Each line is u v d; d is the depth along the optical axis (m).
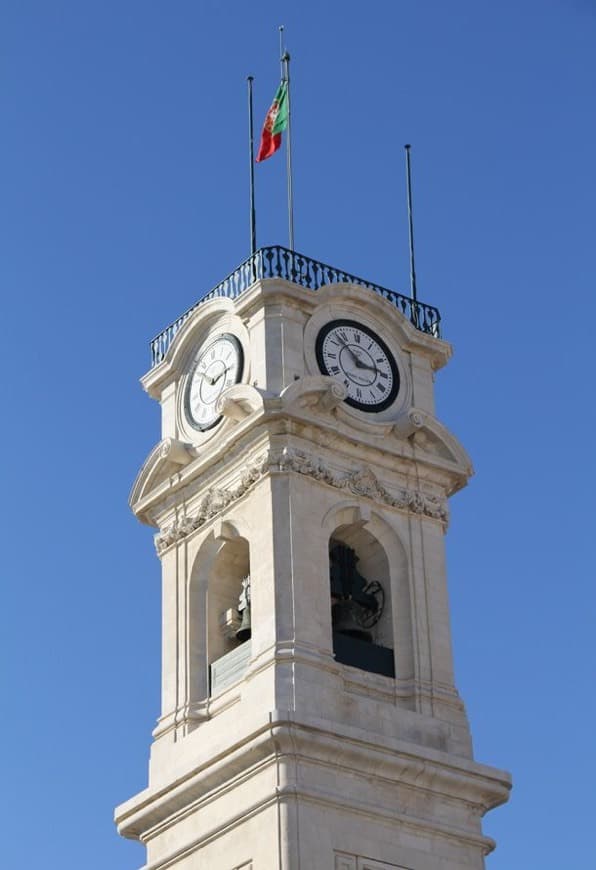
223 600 84.31
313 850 74.75
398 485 84.50
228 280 87.12
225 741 77.38
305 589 79.38
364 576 84.12
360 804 76.56
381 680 80.81
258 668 78.31
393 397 85.81
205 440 84.69
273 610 78.75
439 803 79.12
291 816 74.81
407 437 84.81
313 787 75.75
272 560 79.56
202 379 86.50
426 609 82.81
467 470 85.81
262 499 81.00
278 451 81.31
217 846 77.44
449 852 78.62
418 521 84.31
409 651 81.88
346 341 85.50
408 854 77.31
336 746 76.31
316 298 85.00
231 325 86.00
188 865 78.56
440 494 85.44
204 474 84.50
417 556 83.56
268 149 90.31
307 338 84.38
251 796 76.62
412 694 80.94
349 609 82.50
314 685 77.62
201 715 81.62
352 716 78.25
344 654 80.75
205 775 78.12
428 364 88.12
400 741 78.06
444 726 80.62
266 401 81.06
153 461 85.81
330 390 82.12
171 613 84.31
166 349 89.75
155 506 86.56
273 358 83.19
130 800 81.38
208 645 83.19
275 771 75.88
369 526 83.12
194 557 84.25
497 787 80.12
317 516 81.12
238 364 84.50
